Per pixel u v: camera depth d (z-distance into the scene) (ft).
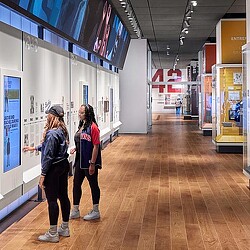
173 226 17.26
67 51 26.50
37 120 20.43
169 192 23.48
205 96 56.54
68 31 25.44
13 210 19.42
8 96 16.17
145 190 23.98
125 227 17.11
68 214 16.01
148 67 66.33
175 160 35.29
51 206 15.31
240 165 32.73
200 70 68.23
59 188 15.76
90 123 17.63
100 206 20.40
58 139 15.07
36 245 15.03
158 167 31.81
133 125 59.21
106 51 39.99
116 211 19.52
